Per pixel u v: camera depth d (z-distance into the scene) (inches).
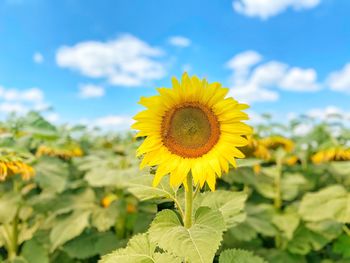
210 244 16.6
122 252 21.2
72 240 44.9
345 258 44.8
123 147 69.5
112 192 48.9
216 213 18.6
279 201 49.6
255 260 25.5
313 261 49.3
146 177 22.8
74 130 55.7
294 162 59.1
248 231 41.3
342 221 38.9
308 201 43.0
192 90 19.4
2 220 40.9
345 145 48.7
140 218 42.1
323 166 53.5
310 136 56.6
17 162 34.1
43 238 44.9
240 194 24.8
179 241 16.8
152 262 20.1
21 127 42.8
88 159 51.2
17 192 44.1
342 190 44.0
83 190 49.1
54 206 45.8
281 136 55.0
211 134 19.7
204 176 19.0
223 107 19.5
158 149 19.7
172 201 22.5
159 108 19.5
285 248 45.7
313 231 46.6
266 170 51.9
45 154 49.1
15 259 42.3
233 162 19.3
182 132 19.7
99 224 42.5
